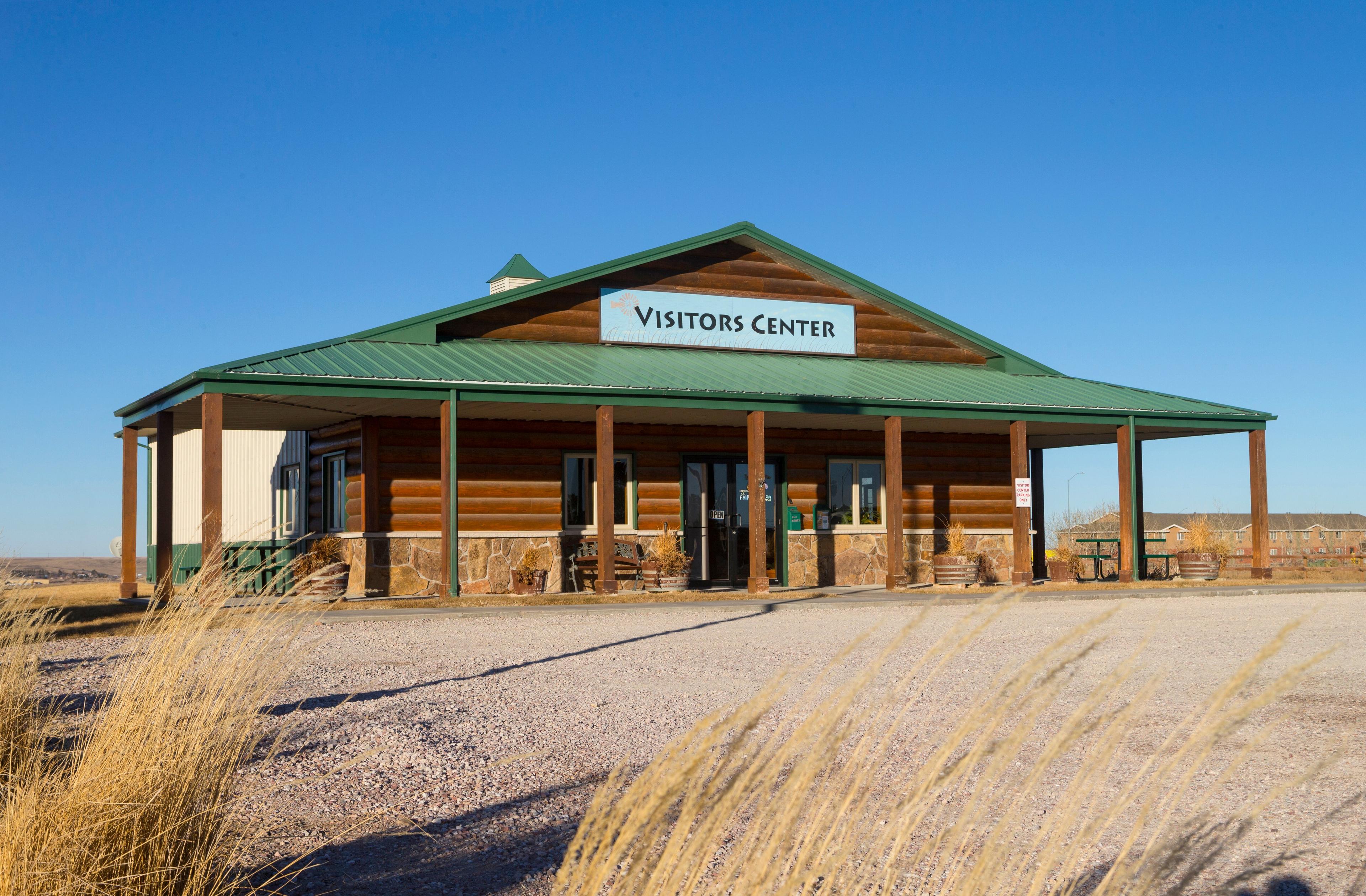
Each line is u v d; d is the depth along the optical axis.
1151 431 21.48
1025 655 9.30
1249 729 6.28
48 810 3.05
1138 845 3.99
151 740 3.21
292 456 20.78
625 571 18.55
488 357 17.08
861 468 21.02
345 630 12.17
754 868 1.80
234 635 3.82
